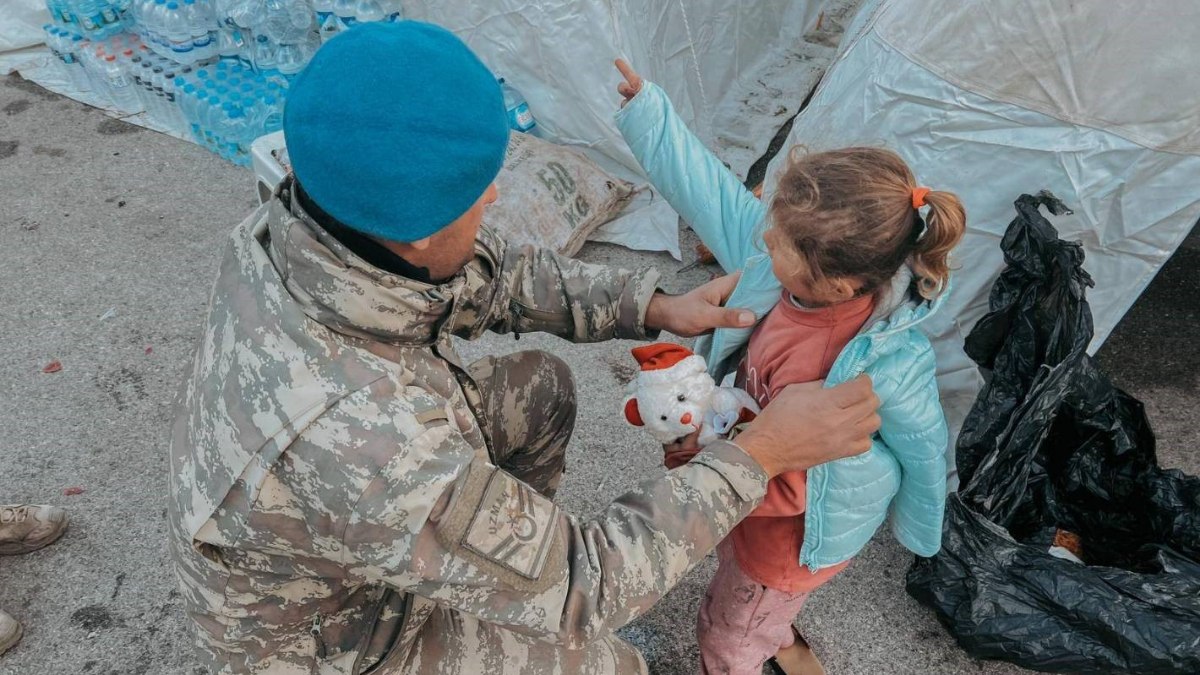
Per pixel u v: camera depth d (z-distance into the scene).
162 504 2.36
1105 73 1.74
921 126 1.99
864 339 1.33
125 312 2.95
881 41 2.05
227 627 1.23
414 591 1.12
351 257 1.05
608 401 2.62
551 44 2.99
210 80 3.65
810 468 1.34
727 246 1.69
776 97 3.82
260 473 1.06
